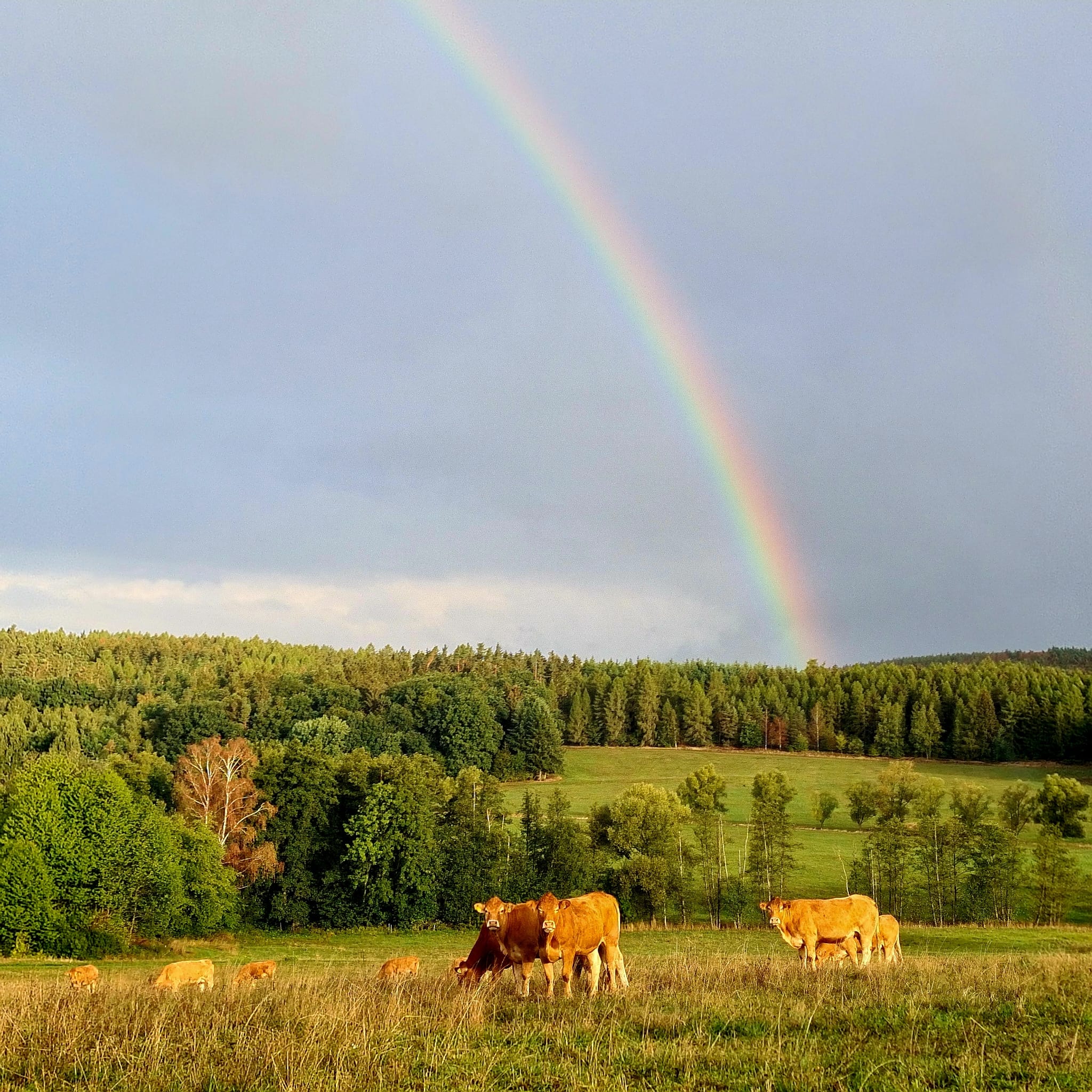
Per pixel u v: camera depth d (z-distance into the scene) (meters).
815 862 80.62
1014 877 66.94
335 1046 9.76
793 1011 11.37
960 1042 9.84
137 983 24.34
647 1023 10.89
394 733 118.38
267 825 64.06
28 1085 8.85
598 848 75.62
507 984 15.11
